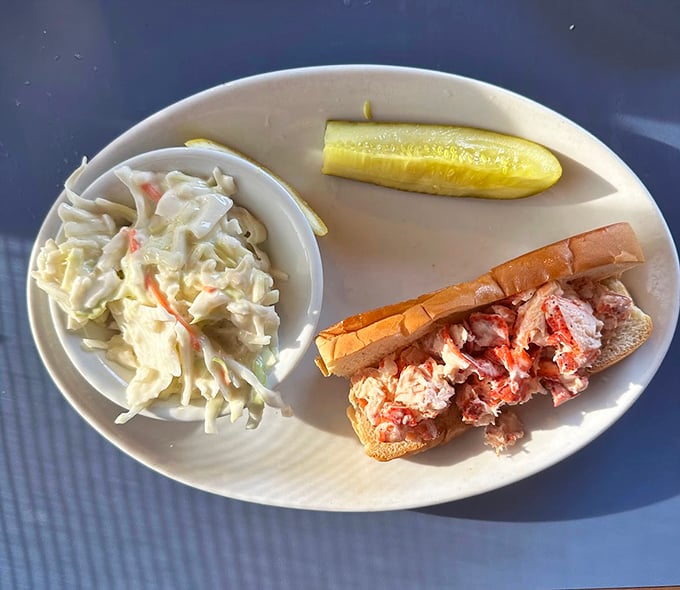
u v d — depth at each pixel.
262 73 0.31
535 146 0.28
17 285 0.32
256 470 0.31
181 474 0.30
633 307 0.29
